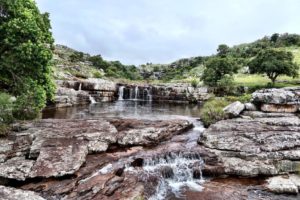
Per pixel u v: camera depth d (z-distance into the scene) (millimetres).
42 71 18734
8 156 12500
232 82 53125
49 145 13672
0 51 16469
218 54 127688
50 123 18016
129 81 77875
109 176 11523
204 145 16156
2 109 16234
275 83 52156
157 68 147750
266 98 21891
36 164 11844
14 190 8523
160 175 12438
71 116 27719
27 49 15172
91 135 15523
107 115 29797
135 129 17719
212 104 25750
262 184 12430
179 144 16750
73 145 14062
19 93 18625
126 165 13047
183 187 12156
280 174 13258
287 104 21359
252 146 15039
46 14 20891
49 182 11133
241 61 91438
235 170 13258
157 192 11312
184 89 54125
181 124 20609
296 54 84062
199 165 13719
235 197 11141
